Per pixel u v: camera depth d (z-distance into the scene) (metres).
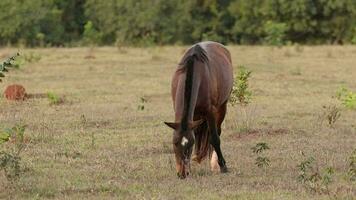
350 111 26.84
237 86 24.83
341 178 16.16
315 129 23.06
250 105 27.56
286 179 16.09
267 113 26.12
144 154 19.06
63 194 14.66
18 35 63.91
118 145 20.27
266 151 19.38
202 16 66.94
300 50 51.78
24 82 34.56
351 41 63.09
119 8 66.94
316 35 65.88
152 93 31.38
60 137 21.22
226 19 67.12
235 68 40.34
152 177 16.23
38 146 19.80
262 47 56.72
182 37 66.50
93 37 66.81
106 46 62.06
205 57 16.56
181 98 15.85
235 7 66.19
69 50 53.91
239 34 67.12
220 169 16.97
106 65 42.38
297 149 19.75
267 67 41.41
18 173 15.29
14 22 63.22
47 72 38.59
